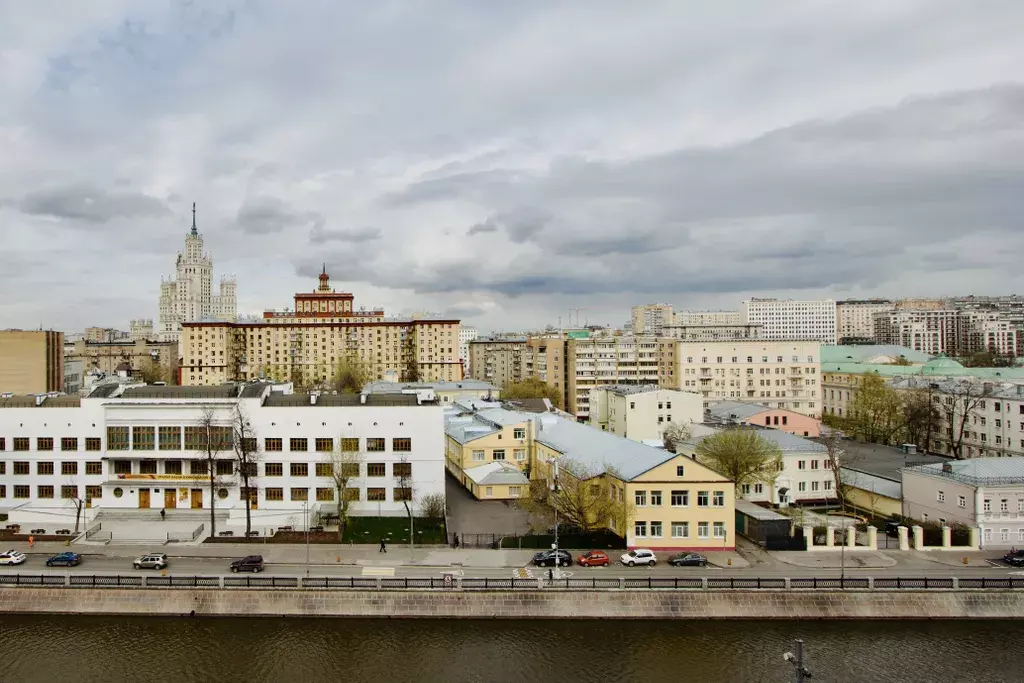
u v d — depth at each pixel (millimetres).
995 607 76062
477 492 119375
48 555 88875
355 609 76312
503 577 80375
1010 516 92875
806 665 67125
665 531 90750
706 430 138125
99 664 68438
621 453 104438
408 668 67562
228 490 104312
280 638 72688
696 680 65125
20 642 72125
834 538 93500
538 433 134000
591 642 71375
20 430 105062
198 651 70438
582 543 92188
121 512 102562
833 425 195875
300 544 92875
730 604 76000
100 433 104938
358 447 105312
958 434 162250
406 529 98438
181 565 85250
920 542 90750
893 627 74125
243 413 104125
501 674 66438
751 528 95000
